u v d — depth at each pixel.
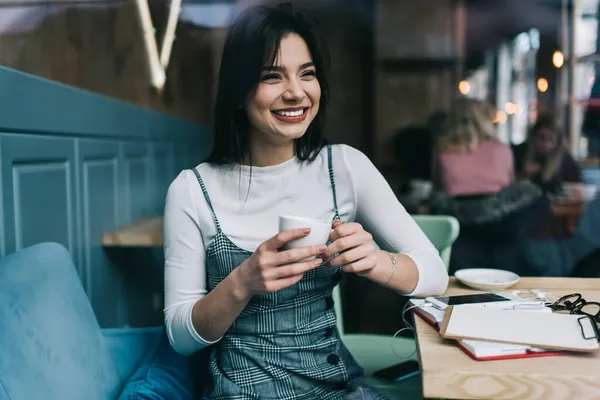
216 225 1.17
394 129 5.54
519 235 2.60
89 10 2.10
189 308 1.11
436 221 1.61
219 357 1.18
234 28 1.14
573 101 5.11
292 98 1.11
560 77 5.18
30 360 0.90
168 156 3.15
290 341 1.15
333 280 1.20
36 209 1.43
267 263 0.95
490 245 2.62
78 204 1.72
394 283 1.11
